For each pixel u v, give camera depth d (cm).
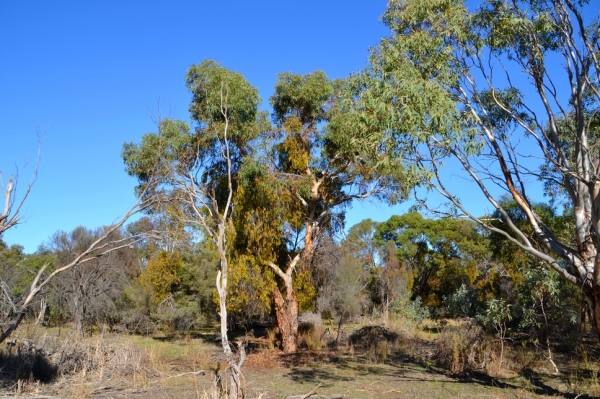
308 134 2039
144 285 2936
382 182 2012
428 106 1033
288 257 2138
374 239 4666
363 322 3106
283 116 2098
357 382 1353
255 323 3159
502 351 1428
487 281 2455
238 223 1936
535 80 1146
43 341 1555
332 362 1758
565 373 1402
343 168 2005
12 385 1203
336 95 1988
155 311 2908
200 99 1875
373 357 1788
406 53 1144
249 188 1912
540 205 1883
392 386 1287
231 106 1753
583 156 1021
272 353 1991
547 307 1630
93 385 1281
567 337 1630
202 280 2856
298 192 1956
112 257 2948
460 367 1455
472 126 1150
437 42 1125
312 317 2739
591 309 977
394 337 2177
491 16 1159
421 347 1969
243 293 1916
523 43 1155
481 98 1255
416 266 4500
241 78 1853
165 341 2494
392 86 1070
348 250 3494
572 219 1686
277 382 1362
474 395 1156
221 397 909
